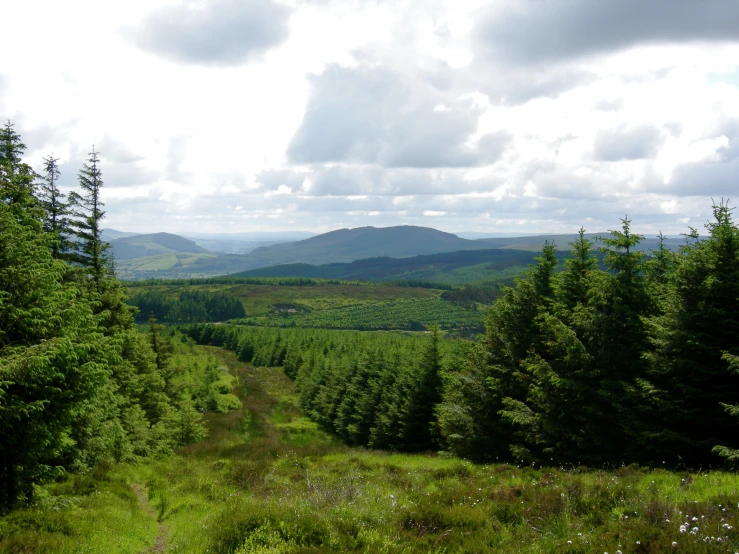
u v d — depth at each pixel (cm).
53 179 2223
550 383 1742
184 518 1291
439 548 759
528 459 1784
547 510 886
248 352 12019
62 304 1220
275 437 4528
